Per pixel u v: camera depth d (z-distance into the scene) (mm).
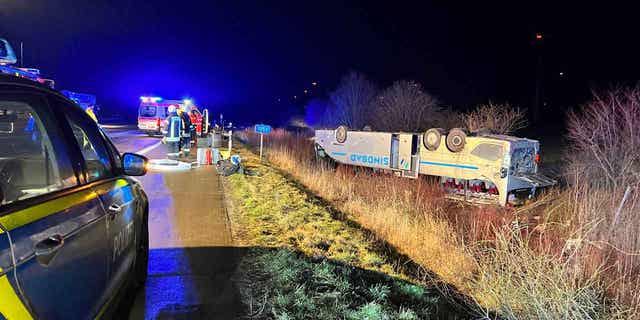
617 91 11578
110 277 2760
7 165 2350
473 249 6480
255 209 7605
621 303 4898
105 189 2924
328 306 4000
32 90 2447
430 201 10156
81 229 2291
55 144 2477
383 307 4105
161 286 4242
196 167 12414
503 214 9414
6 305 1563
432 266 6543
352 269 5195
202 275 4559
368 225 8469
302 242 5992
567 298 4414
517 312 4629
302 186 12180
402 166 13164
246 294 4152
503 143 10750
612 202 7191
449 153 11820
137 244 3705
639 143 9336
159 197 8273
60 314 1975
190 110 21203
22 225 1797
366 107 28531
